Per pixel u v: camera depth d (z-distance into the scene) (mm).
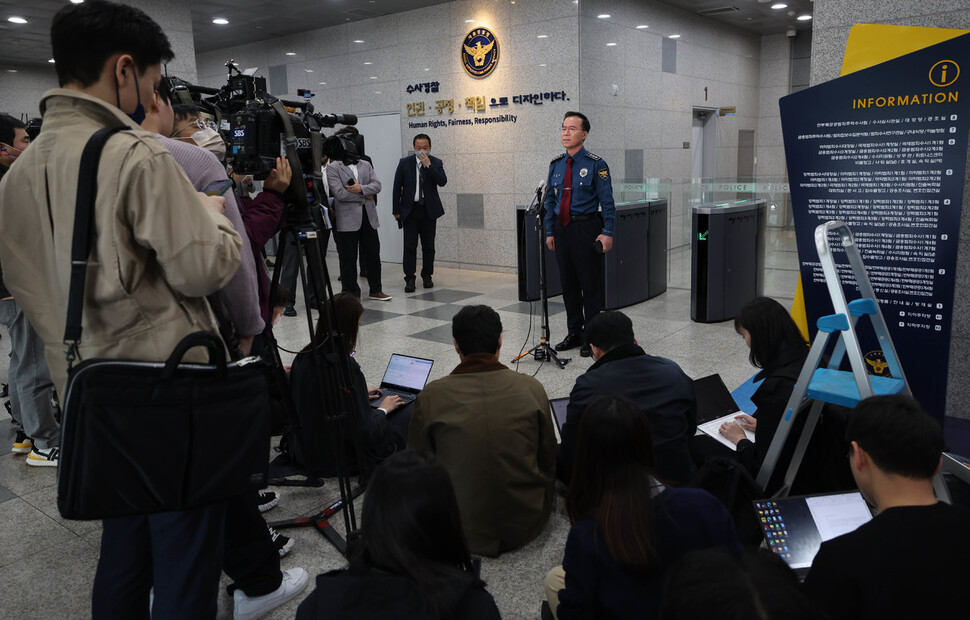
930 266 3170
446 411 2447
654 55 9281
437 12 8828
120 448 1301
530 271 6848
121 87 1389
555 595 1987
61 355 1420
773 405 2346
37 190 1369
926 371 3262
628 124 8883
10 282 1405
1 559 2586
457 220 9242
